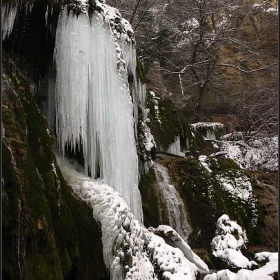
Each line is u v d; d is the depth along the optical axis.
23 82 4.93
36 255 3.39
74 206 4.70
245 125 16.89
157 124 11.95
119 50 6.54
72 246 4.18
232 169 10.30
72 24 5.81
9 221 2.99
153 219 8.44
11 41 5.87
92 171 5.66
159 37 17.34
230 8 17.58
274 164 14.79
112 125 6.02
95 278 4.34
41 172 4.18
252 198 9.73
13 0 5.51
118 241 4.66
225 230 7.94
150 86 16.55
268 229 9.41
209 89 19.05
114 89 6.19
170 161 9.84
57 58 5.82
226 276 5.50
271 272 6.20
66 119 5.68
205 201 9.30
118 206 5.02
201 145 13.83
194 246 8.64
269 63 18.03
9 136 3.69
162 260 5.39
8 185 3.17
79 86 5.64
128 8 15.92
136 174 6.62
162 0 17.83
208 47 16.98
